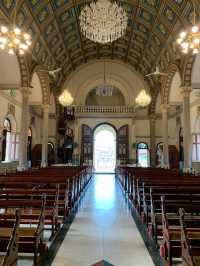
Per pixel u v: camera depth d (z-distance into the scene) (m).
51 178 8.42
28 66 15.24
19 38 10.01
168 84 19.00
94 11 10.82
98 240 5.66
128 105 27.33
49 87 20.23
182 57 14.93
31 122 24.09
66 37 19.23
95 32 10.95
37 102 20.38
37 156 24.42
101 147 29.75
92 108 27.16
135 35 19.69
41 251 4.61
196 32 10.02
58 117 25.58
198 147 19.97
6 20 11.66
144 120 27.41
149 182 7.52
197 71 14.76
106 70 27.38
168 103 19.45
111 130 28.92
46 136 19.66
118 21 10.88
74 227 6.69
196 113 19.86
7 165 18.30
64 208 7.22
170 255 3.99
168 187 6.48
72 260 4.53
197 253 3.44
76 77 27.39
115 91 30.25
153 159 25.84
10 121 19.78
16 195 5.89
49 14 15.05
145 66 24.19
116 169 24.88
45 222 6.07
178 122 24.20
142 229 6.51
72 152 26.23
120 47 23.28
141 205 7.80
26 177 8.26
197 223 4.18
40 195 5.89
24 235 4.36
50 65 20.12
